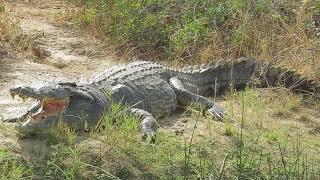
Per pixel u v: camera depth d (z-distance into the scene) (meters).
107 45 12.94
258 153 8.15
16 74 10.52
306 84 11.05
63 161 7.16
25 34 12.88
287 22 13.02
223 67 11.22
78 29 14.02
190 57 12.43
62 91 7.84
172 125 9.09
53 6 16.39
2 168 6.87
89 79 9.29
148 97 9.27
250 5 12.98
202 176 7.32
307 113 10.08
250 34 12.54
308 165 7.88
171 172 7.36
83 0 15.73
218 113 9.48
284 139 8.75
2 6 13.30
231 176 7.44
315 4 12.95
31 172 6.92
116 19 13.45
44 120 7.66
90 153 7.38
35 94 7.57
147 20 12.90
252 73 11.41
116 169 7.22
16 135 7.74
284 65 11.78
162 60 12.62
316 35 12.41
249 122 9.30
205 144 8.22
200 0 13.24
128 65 10.03
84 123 8.13
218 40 12.57
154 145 7.82
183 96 9.94
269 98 10.37
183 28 12.76
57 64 11.63
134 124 7.95
